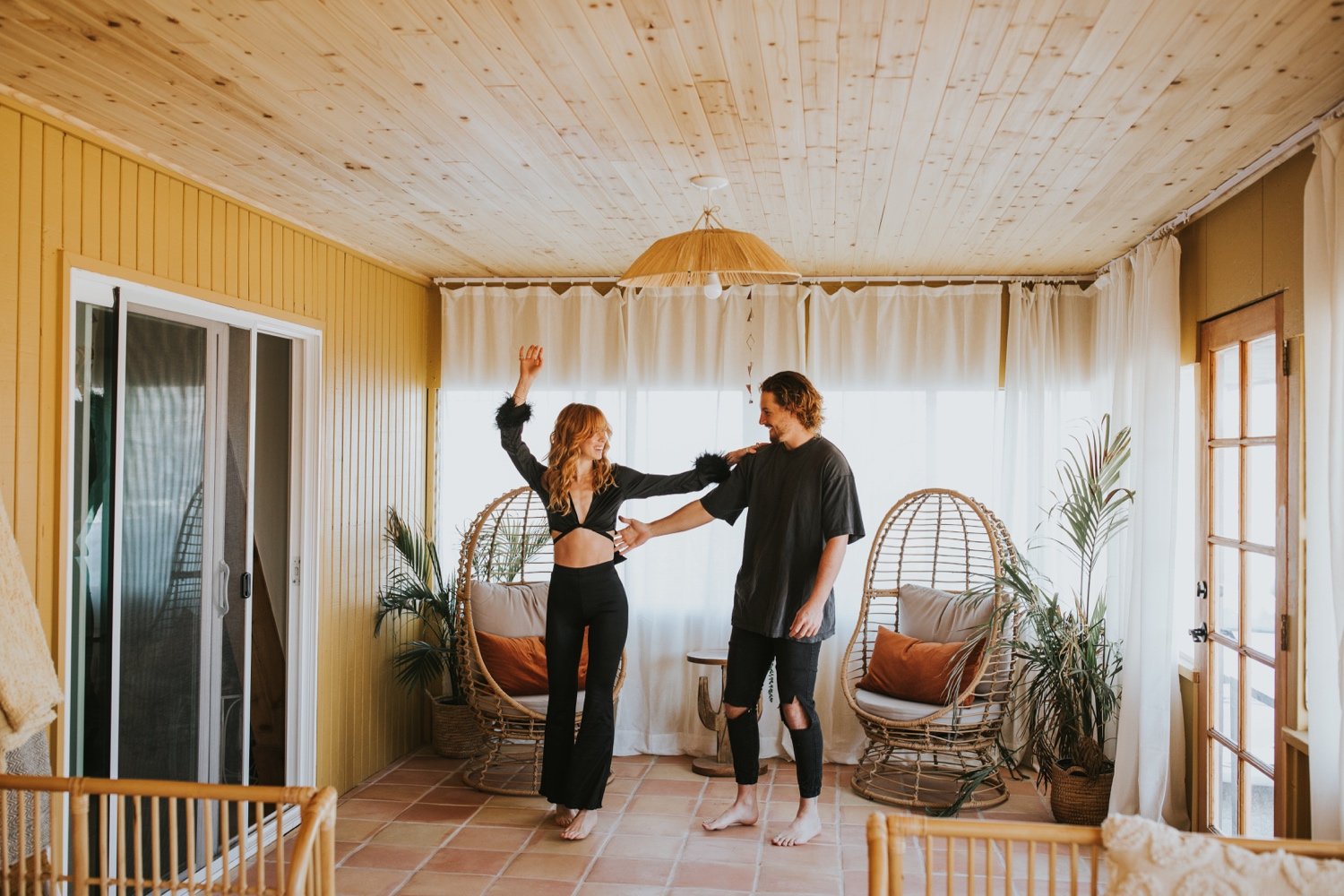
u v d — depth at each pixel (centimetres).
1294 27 238
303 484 459
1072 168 354
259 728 433
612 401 576
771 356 565
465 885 375
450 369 581
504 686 496
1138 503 426
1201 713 418
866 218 431
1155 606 413
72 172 317
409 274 562
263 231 423
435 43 252
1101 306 525
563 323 579
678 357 570
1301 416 333
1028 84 275
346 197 405
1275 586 352
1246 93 282
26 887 211
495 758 519
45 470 305
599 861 400
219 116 309
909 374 558
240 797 198
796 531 405
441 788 498
